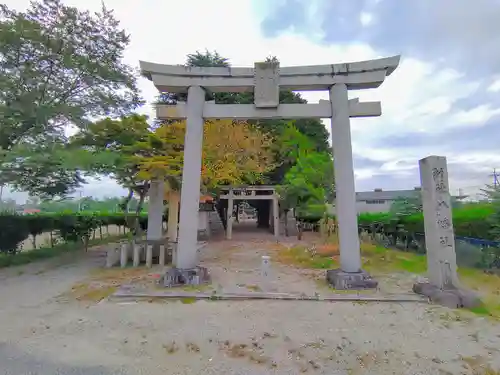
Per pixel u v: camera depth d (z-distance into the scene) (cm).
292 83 797
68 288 732
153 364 374
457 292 601
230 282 764
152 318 523
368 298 618
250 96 2053
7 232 1121
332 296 632
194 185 774
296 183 1623
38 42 1044
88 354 398
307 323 502
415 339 443
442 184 655
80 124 1104
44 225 1313
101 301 620
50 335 458
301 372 357
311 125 2247
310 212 1723
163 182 1192
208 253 1309
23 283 788
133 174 1114
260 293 649
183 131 1186
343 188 755
